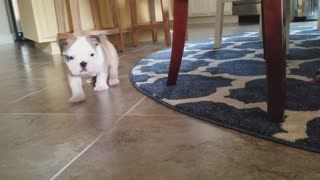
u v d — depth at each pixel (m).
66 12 2.57
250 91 1.07
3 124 1.01
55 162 0.72
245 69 1.40
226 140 0.75
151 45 2.64
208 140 0.76
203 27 3.84
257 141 0.73
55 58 2.36
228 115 0.88
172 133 0.82
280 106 0.79
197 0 4.53
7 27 3.97
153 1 2.83
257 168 0.62
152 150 0.74
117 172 0.65
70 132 0.89
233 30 3.25
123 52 2.33
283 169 0.61
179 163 0.67
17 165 0.73
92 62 1.18
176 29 1.18
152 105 1.05
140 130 0.86
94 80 1.47
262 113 0.87
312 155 0.65
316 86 1.06
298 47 1.83
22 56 2.63
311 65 1.37
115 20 2.43
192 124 0.86
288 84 1.11
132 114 0.99
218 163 0.65
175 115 0.94
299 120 0.80
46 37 2.59
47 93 1.35
